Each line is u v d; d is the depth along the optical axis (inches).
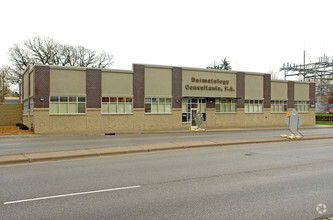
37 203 239.5
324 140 773.9
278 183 309.6
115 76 1123.9
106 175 343.0
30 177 332.5
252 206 234.7
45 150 550.9
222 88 1339.8
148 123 1182.3
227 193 270.7
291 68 2172.7
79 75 1065.5
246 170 375.9
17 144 674.2
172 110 1227.2
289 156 493.4
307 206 235.9
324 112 2443.4
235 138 795.4
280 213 219.8
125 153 519.2
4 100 2338.8
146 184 301.9
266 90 1456.7
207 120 1312.7
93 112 1084.5
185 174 350.0
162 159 457.1
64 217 209.2
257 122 1432.1
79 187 289.4
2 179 322.7
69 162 431.2
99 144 653.3
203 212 220.1
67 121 1043.3
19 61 1969.7
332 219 207.2
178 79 1240.2
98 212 219.1
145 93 1175.6
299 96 1568.7
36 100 997.8
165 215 213.5
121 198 253.6
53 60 2046.0
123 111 1141.1
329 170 379.6
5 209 225.0
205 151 549.6
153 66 1190.9
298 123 789.2
